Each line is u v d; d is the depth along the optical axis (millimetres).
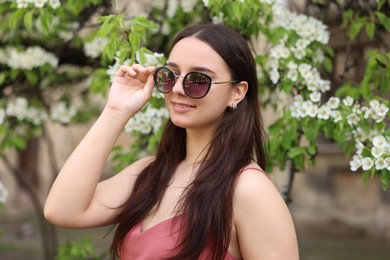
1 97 3826
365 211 8117
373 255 7238
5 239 8875
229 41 1705
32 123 4023
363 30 3303
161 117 2590
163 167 1854
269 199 1597
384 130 2320
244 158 1700
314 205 8414
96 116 4738
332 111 2393
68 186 1699
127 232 1753
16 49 3688
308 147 2527
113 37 2287
